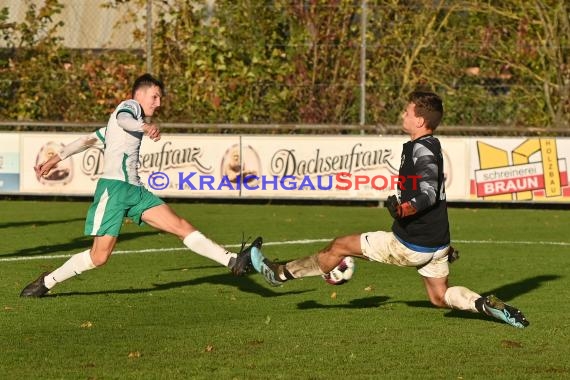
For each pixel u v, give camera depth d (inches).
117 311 961.5
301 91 2058.3
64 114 2111.2
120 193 981.8
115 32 2127.2
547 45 2032.5
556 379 717.9
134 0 2114.9
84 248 1390.3
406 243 856.3
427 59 2041.1
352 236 887.1
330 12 2054.6
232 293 1070.4
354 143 1950.1
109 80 2101.4
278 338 843.4
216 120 2080.5
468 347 816.3
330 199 1963.6
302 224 1704.0
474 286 1130.0
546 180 1924.2
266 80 2064.5
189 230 984.3
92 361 758.5
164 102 2087.8
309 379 711.1
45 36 2117.4
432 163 836.0
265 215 1834.4
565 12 2022.6
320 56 2055.9
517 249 1422.2
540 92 2038.6
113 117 996.6
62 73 2105.1
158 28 2095.2
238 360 764.0
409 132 870.4
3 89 2119.8
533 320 932.0
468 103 2042.3
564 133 1969.7
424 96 853.2
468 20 2044.8
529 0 2025.1
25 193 2004.2
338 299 1037.2
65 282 1128.2
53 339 833.5
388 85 2038.6
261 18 2074.3
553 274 1210.0
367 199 1955.0
